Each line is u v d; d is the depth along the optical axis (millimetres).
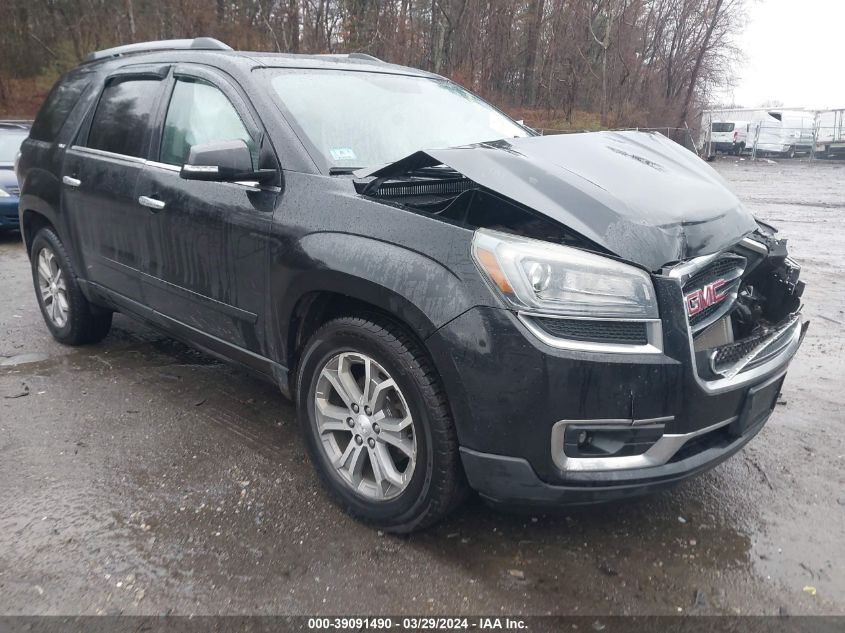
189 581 2527
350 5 33438
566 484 2410
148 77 4027
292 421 3814
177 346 4961
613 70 38812
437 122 3773
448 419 2533
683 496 3139
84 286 4516
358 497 2852
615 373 2324
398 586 2525
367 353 2707
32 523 2852
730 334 2828
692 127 39031
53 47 32375
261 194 3111
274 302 3047
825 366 4746
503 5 35875
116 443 3535
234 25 32281
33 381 4289
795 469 3379
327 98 3494
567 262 2363
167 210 3564
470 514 2971
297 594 2475
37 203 4699
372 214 2695
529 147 2932
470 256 2408
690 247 2523
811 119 34969
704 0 40000
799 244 9562
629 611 2426
